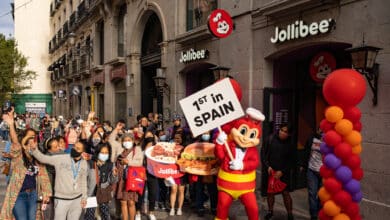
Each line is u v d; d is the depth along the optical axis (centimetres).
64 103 3119
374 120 570
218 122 517
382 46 557
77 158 497
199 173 614
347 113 424
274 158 623
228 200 523
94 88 2134
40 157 484
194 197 733
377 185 567
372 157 574
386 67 552
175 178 649
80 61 2458
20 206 497
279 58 824
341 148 414
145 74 1534
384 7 555
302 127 849
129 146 587
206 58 1018
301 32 693
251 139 510
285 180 622
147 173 639
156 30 1433
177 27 1169
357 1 598
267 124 802
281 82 846
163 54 1255
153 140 679
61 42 3108
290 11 720
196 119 520
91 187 571
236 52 893
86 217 569
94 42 2092
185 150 634
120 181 590
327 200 433
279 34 749
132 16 1522
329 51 736
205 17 1069
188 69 1148
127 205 605
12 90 2962
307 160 616
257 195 805
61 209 485
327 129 435
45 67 3894
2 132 2078
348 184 416
